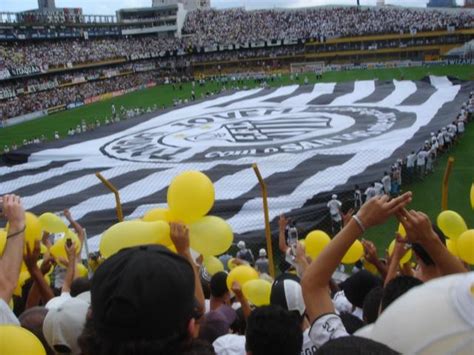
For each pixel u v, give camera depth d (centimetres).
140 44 9862
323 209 1839
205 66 10125
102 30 9294
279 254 1548
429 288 237
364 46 9181
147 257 260
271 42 9694
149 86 9081
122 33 9894
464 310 221
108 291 249
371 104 4388
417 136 2970
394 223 1797
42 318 433
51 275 1002
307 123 3775
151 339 245
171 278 252
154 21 10344
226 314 586
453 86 4881
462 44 8581
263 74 8894
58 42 8362
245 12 10469
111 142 3588
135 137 3731
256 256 1566
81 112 6384
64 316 389
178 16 10344
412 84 5200
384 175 2136
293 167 2358
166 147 3306
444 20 8775
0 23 7012
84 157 3153
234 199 1981
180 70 10169
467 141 3069
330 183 2106
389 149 2603
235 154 2948
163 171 2484
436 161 2641
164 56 10031
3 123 5703
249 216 1834
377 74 7400
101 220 1917
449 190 2161
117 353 245
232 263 934
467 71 6706
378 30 9019
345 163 2372
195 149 3177
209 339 505
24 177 2592
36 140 4338
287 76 8306
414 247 426
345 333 342
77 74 8162
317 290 356
